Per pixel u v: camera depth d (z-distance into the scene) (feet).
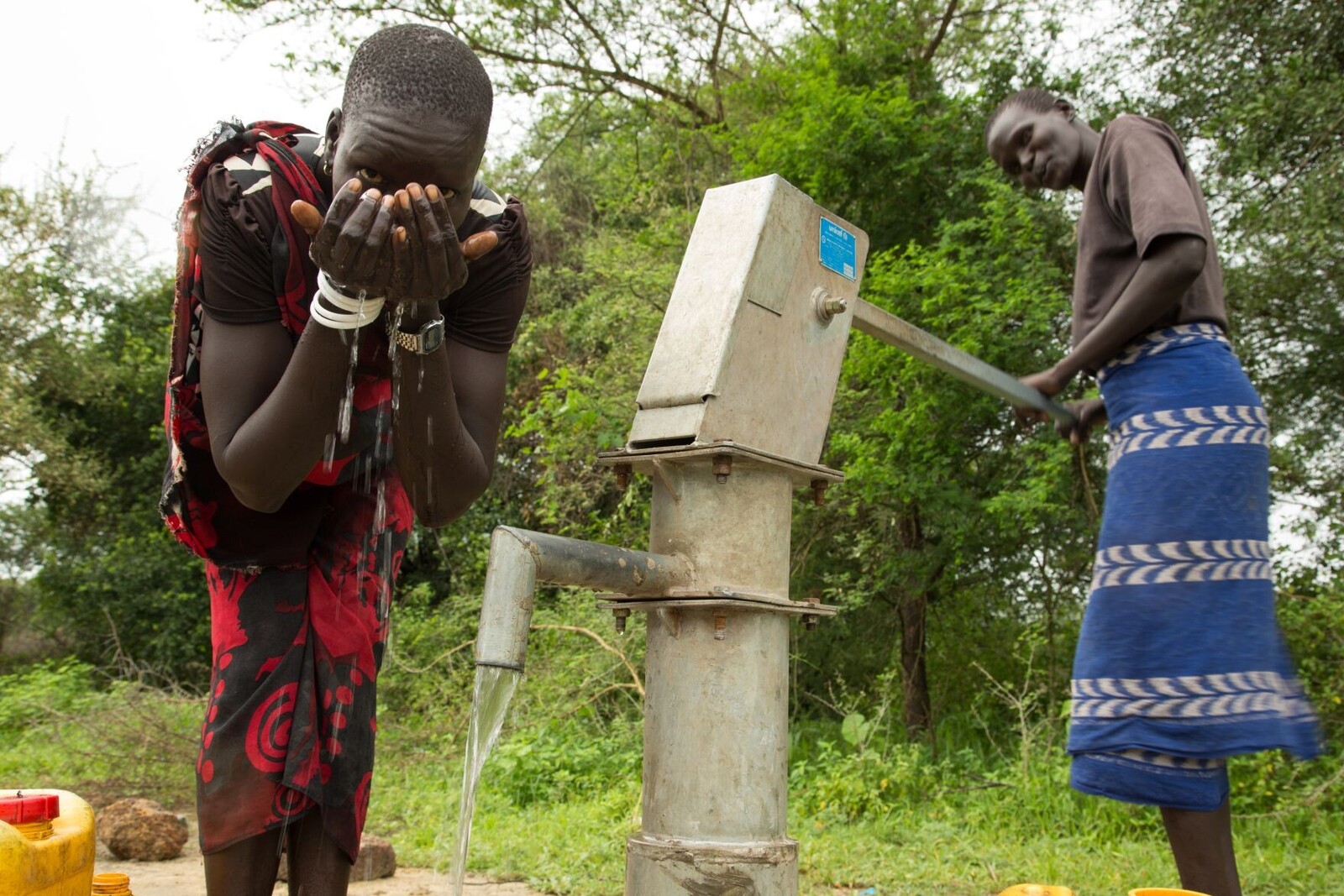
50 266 56.08
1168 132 9.21
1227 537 8.04
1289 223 23.57
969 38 36.06
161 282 63.10
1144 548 8.16
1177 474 8.19
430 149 5.22
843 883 15.58
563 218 55.36
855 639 33.68
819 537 31.12
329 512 7.24
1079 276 9.64
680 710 6.22
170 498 6.77
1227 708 7.70
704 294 6.61
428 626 37.73
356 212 4.90
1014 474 27.48
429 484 6.57
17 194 53.57
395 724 31.94
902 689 30.30
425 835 18.99
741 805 6.10
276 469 5.92
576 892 14.47
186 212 6.36
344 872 6.91
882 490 26.89
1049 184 10.67
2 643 61.87
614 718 27.99
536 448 34.27
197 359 6.58
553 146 46.88
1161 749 7.82
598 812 20.07
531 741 25.94
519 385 47.65
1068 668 28.25
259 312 6.27
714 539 6.31
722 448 6.02
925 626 31.45
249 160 6.28
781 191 6.77
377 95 5.25
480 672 5.38
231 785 6.56
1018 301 24.35
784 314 6.77
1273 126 25.04
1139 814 19.27
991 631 32.09
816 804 21.47
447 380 6.02
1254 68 27.07
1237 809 19.48
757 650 6.24
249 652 6.79
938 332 26.05
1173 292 8.41
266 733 6.63
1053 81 29.19
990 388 9.51
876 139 29.66
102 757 27.09
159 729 27.09
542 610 33.86
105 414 60.34
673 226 38.58
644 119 42.27
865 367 26.21
